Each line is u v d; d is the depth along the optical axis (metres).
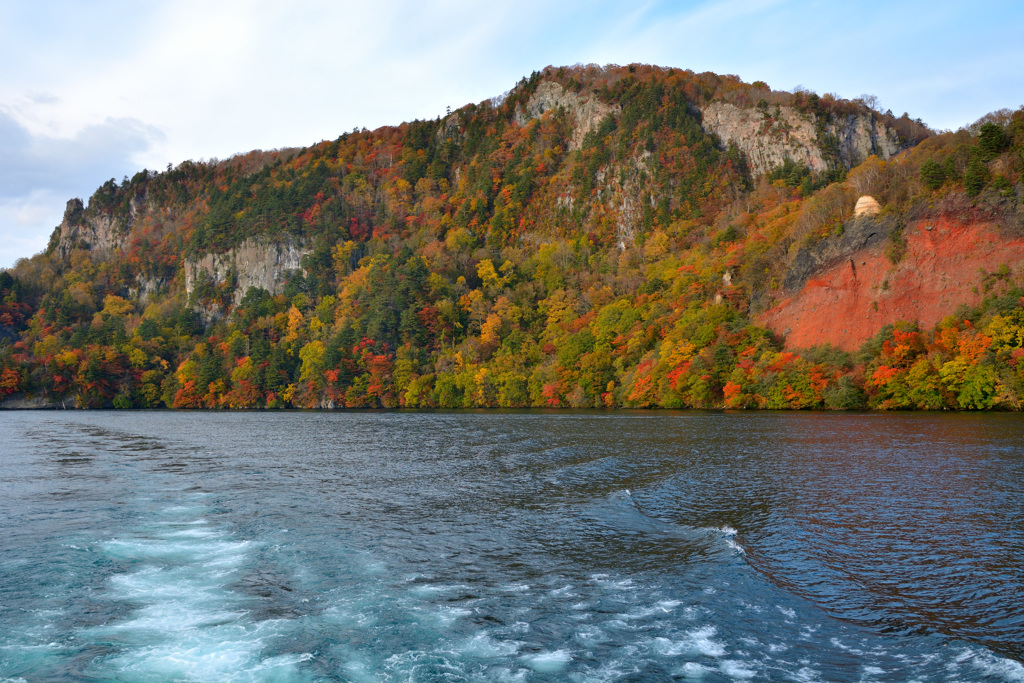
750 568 21.70
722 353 99.75
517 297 168.38
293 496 34.72
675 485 34.78
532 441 57.94
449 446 56.47
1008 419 65.81
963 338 80.56
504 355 141.25
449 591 20.44
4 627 17.95
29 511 31.52
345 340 153.62
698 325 110.56
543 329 155.38
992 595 19.03
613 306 135.38
